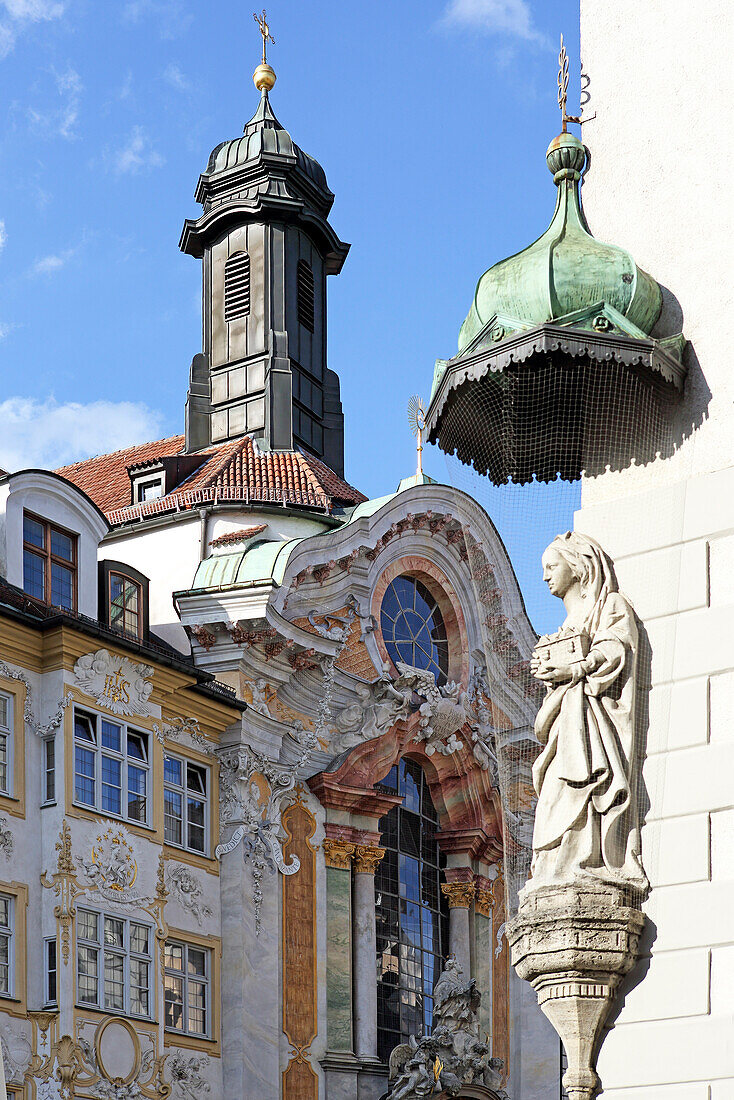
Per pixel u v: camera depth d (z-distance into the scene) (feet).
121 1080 128.06
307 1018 148.77
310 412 189.47
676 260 45.98
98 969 128.36
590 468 45.21
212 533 167.12
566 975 40.91
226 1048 140.97
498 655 44.50
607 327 43.91
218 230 192.34
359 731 160.97
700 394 44.27
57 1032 123.34
